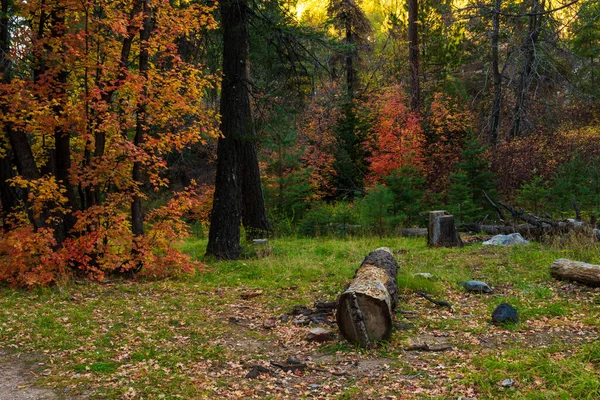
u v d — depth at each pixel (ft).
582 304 23.48
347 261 36.81
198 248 48.16
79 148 36.65
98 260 32.81
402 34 102.78
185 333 22.41
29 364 19.07
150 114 34.91
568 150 61.16
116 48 34.35
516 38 64.69
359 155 72.54
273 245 46.52
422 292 27.07
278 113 43.42
